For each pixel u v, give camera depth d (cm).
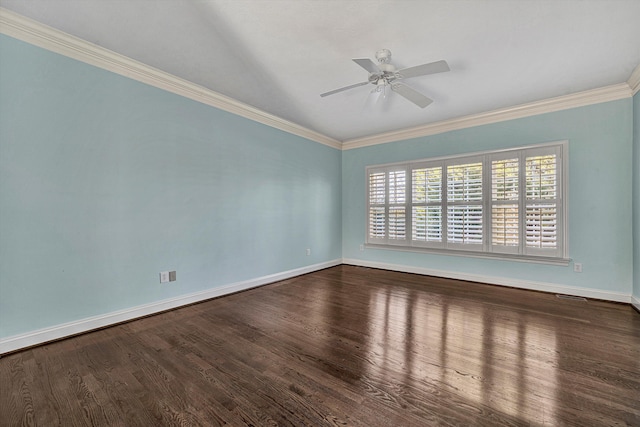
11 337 203
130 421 139
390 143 486
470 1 179
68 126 228
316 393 159
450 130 420
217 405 150
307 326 253
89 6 187
